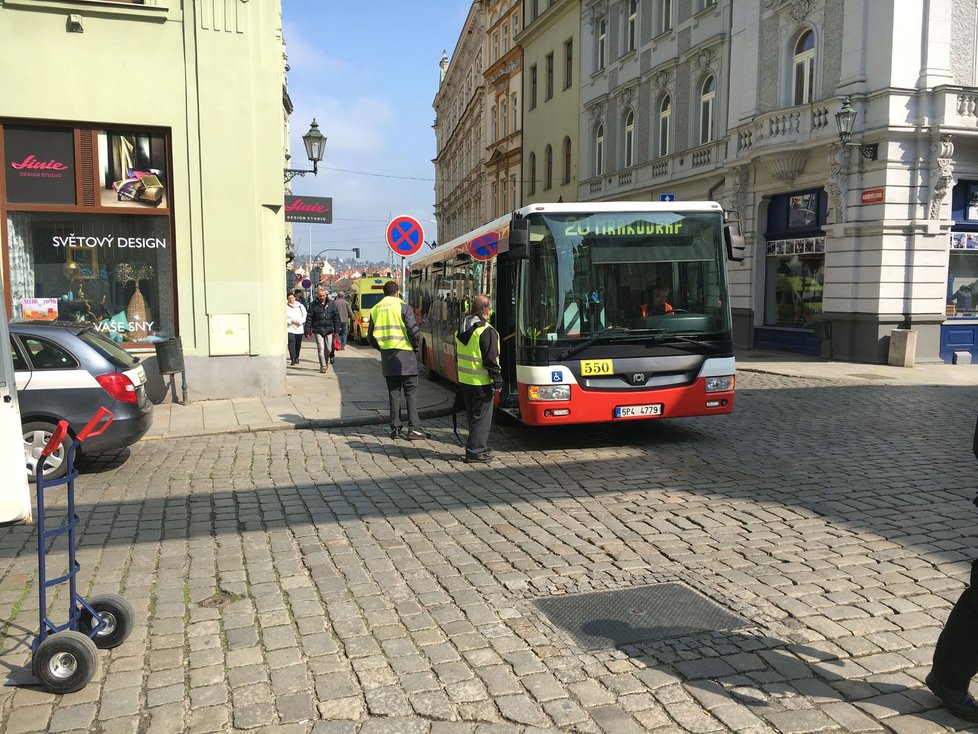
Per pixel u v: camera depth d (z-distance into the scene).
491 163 45.75
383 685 3.68
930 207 17.88
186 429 10.53
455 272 14.08
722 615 4.39
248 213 12.79
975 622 3.23
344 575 5.12
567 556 5.42
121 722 3.40
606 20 30.86
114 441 7.82
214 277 12.73
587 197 32.53
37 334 7.78
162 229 12.73
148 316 12.77
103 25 12.05
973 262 19.00
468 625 4.32
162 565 5.36
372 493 7.26
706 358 9.06
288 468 8.40
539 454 8.92
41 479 3.75
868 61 18.19
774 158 20.16
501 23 44.62
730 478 7.57
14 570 5.28
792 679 3.68
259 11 12.74
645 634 4.18
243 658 3.97
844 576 4.95
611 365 8.79
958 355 18.48
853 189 18.53
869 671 3.75
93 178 12.36
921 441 9.31
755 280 22.19
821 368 17.59
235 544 5.80
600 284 8.85
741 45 22.22
